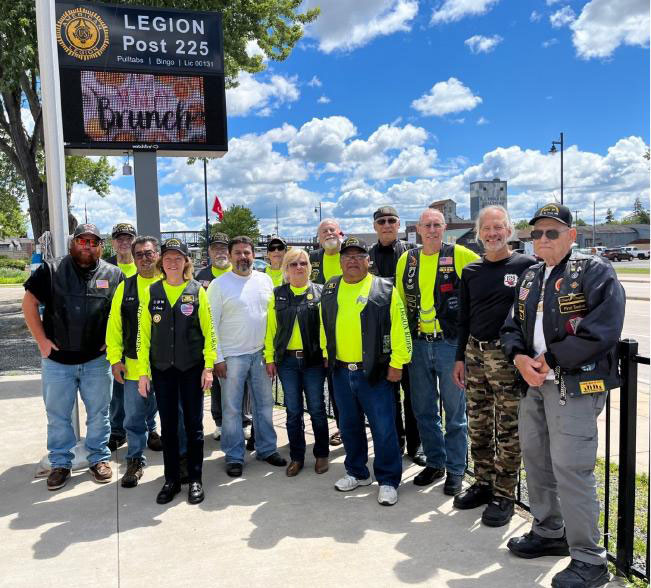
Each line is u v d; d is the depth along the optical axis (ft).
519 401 9.91
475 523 10.69
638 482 12.45
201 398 12.31
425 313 12.22
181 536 10.30
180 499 12.07
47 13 14.17
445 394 12.08
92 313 12.71
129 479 12.78
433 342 12.19
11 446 15.60
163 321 11.86
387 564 9.18
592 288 8.05
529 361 8.72
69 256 12.91
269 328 13.39
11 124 47.80
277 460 14.23
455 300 11.98
